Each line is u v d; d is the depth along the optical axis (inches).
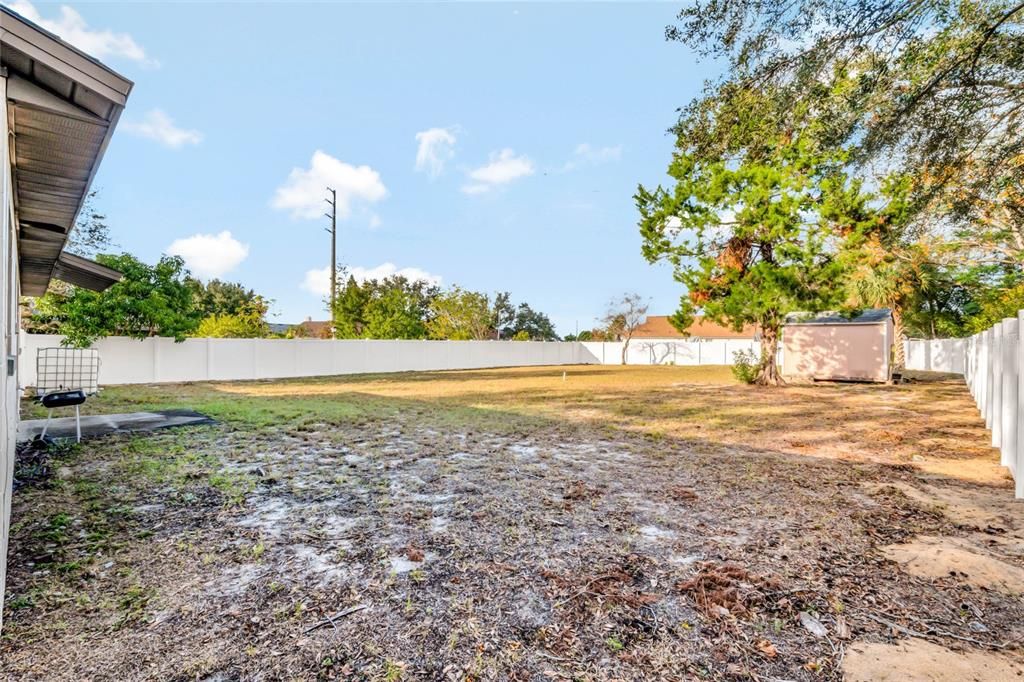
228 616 79.4
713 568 98.0
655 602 85.4
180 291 540.1
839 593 88.9
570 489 152.1
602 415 312.8
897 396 425.4
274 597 85.7
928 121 214.4
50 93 97.7
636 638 74.9
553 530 118.3
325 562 99.8
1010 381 179.8
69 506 130.0
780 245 435.5
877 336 543.2
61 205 171.8
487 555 103.9
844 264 412.2
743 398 415.5
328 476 163.8
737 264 487.5
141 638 72.8
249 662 67.6
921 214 315.9
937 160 226.5
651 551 106.5
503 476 166.1
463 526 120.3
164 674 64.7
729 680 65.5
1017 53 192.1
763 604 85.0
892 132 220.2
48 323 519.5
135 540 109.0
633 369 950.4
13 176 142.3
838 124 222.1
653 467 180.7
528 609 82.9
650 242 493.0
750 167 410.6
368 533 115.4
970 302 796.0
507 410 335.0
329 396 419.5
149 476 158.6
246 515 126.3
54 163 132.0
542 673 66.4
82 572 93.4
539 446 216.5
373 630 76.1
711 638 75.2
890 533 117.5
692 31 208.1
